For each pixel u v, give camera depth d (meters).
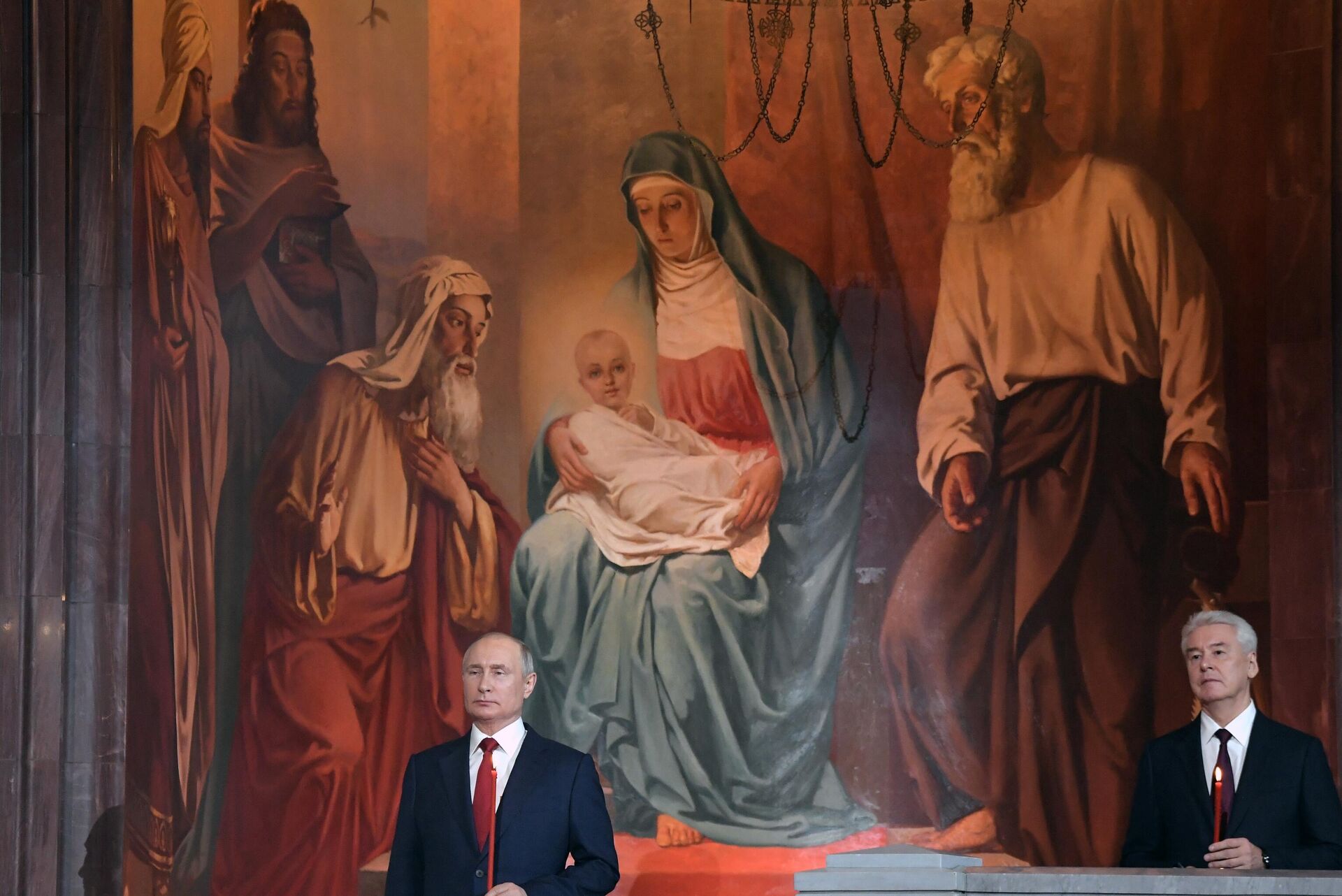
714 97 8.35
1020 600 7.96
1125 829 7.65
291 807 7.40
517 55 8.32
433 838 4.23
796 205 8.35
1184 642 4.29
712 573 8.15
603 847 4.28
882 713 8.01
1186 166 7.98
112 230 7.02
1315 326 7.54
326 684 7.57
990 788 7.84
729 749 7.99
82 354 6.90
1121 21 8.16
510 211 8.27
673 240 8.35
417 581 7.89
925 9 8.34
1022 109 8.26
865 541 8.15
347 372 7.84
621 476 8.20
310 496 7.66
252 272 7.58
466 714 7.89
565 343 8.27
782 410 8.25
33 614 6.62
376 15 8.09
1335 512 7.37
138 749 6.88
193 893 7.04
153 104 7.23
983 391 8.15
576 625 8.08
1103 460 7.96
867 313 8.29
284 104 7.76
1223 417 7.76
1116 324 8.02
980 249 8.23
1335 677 7.26
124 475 6.94
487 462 8.11
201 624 7.22
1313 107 7.64
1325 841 4.07
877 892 3.13
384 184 8.05
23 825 6.50
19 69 6.91
